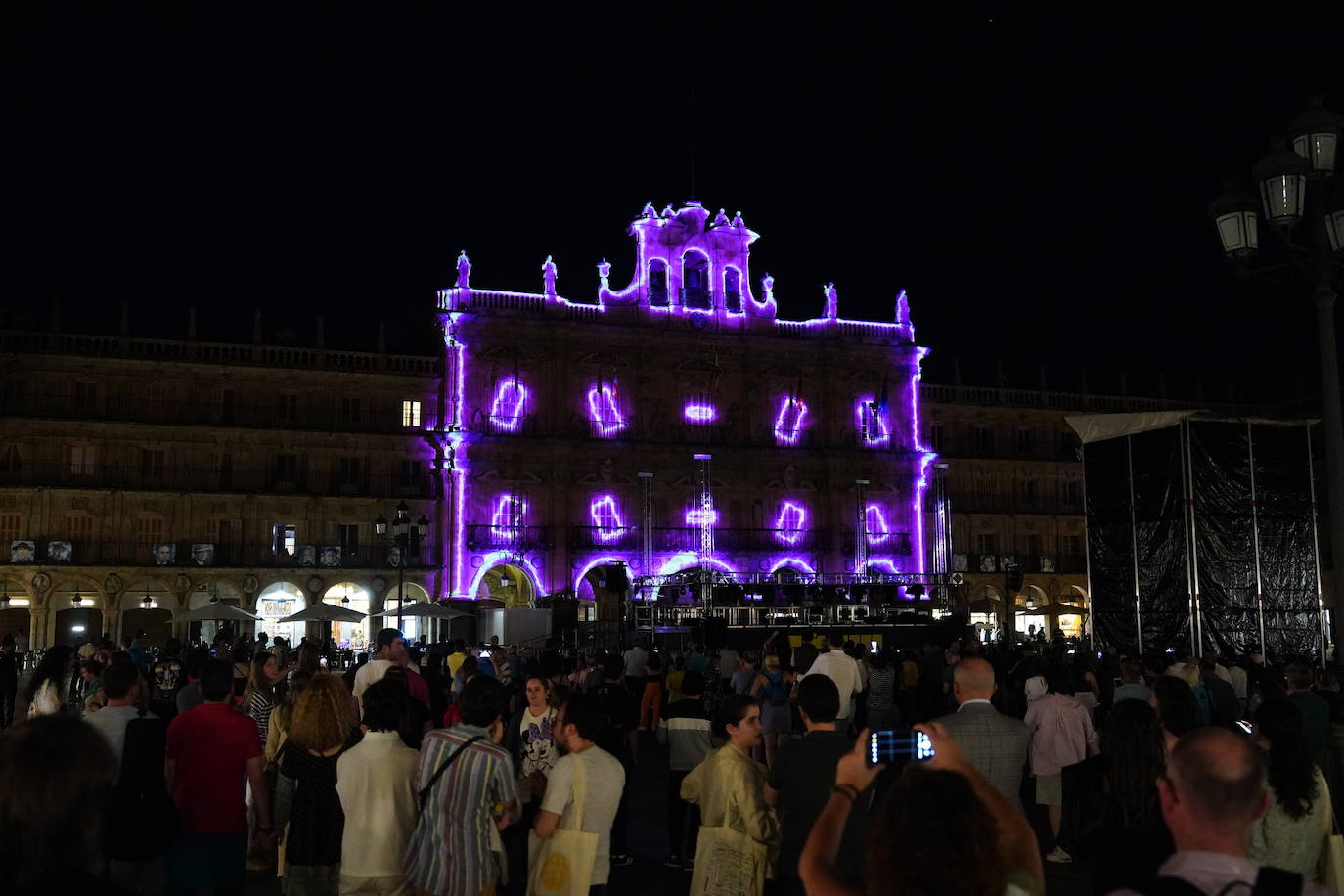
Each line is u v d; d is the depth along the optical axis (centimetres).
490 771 992
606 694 1661
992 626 8175
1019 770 1002
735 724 1044
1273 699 947
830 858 584
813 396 8088
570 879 986
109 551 6794
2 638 6662
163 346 6981
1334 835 924
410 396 7462
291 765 1094
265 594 7100
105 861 947
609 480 7575
